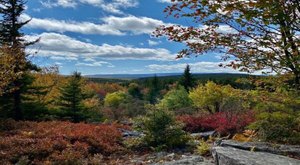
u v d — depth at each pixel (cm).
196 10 562
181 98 3653
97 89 8000
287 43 581
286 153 838
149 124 1404
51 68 3472
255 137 1120
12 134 1479
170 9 581
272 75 654
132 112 4575
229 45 598
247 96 720
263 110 845
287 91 675
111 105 5350
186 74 5459
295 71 600
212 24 592
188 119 2217
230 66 641
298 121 816
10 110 2353
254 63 627
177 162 934
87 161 1112
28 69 2402
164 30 603
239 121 1795
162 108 1473
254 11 521
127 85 10200
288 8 519
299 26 548
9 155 1073
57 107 2770
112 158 1234
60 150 1192
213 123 2059
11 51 1786
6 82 1586
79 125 1780
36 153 1115
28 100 2527
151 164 981
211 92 2620
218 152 775
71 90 2748
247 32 596
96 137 1413
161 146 1313
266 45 589
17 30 2306
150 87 7500
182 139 1364
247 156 722
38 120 2458
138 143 1395
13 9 2284
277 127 943
